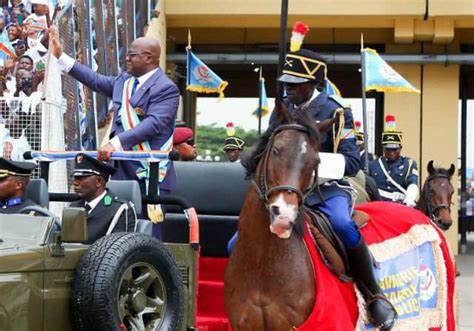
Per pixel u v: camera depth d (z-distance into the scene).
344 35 19.83
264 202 4.93
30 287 4.62
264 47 19.98
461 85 20.88
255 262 5.11
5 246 4.72
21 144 8.68
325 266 5.27
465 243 20.66
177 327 5.46
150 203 6.40
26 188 6.42
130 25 13.66
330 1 18.05
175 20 18.67
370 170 11.59
